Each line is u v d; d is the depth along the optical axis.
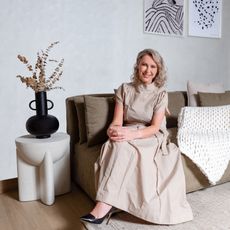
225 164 1.76
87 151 1.82
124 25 2.76
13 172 2.41
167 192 1.40
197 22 3.15
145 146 1.52
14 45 2.29
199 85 2.43
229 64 3.51
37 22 2.36
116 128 1.54
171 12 2.98
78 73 2.60
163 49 3.01
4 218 1.58
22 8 2.29
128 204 1.41
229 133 1.85
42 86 1.79
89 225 1.42
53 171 1.77
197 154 1.67
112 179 1.40
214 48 3.36
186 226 1.37
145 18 2.84
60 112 2.56
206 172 1.68
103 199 1.36
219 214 1.50
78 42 2.56
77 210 1.67
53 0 2.40
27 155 1.68
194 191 1.80
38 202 1.79
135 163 1.46
